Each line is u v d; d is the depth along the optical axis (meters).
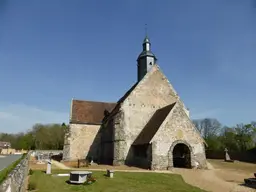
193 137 21.02
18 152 66.25
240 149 49.31
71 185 12.47
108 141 26.97
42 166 21.09
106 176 15.18
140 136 23.34
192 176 16.97
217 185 14.35
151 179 14.80
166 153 19.84
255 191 12.91
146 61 28.30
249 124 49.44
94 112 33.28
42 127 68.44
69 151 29.12
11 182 5.48
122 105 24.77
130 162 23.28
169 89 26.91
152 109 25.61
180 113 21.28
